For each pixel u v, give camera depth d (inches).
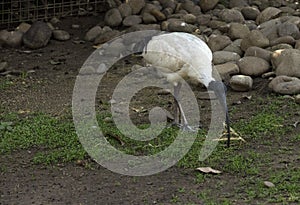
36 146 332.2
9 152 325.1
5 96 411.2
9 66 470.9
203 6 553.3
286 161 307.4
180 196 275.3
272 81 402.9
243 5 554.9
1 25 545.6
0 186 289.1
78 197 277.0
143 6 546.6
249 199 270.1
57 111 383.6
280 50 426.6
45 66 469.1
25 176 299.0
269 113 368.8
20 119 370.3
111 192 281.1
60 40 519.8
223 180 290.0
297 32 467.2
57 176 298.5
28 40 505.7
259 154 315.6
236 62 438.0
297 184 281.4
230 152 319.9
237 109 377.7
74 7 568.4
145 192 280.4
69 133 345.7
